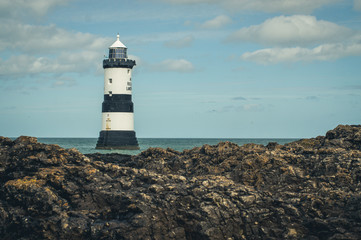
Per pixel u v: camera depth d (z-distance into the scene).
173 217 30.42
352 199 30.33
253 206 30.64
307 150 37.56
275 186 33.94
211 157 39.38
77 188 33.19
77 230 29.53
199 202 30.72
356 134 38.34
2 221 30.91
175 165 40.00
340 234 27.66
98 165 36.44
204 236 29.12
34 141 37.38
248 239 29.52
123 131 121.62
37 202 31.30
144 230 29.61
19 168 34.91
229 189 31.80
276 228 29.66
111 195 32.00
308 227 29.36
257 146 41.47
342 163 34.00
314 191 32.56
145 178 34.91
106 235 29.31
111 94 121.94
